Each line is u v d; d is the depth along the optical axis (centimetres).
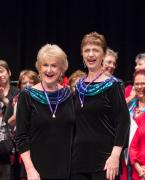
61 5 916
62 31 919
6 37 920
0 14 920
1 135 551
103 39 428
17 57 915
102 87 414
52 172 411
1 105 564
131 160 528
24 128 417
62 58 418
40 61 418
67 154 414
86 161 414
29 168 411
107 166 407
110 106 416
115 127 416
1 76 589
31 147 416
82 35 916
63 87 427
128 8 897
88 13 912
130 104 559
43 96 417
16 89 616
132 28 898
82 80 429
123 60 904
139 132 532
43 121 412
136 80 550
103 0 907
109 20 905
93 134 413
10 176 565
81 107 416
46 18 918
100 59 425
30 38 919
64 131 414
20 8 913
